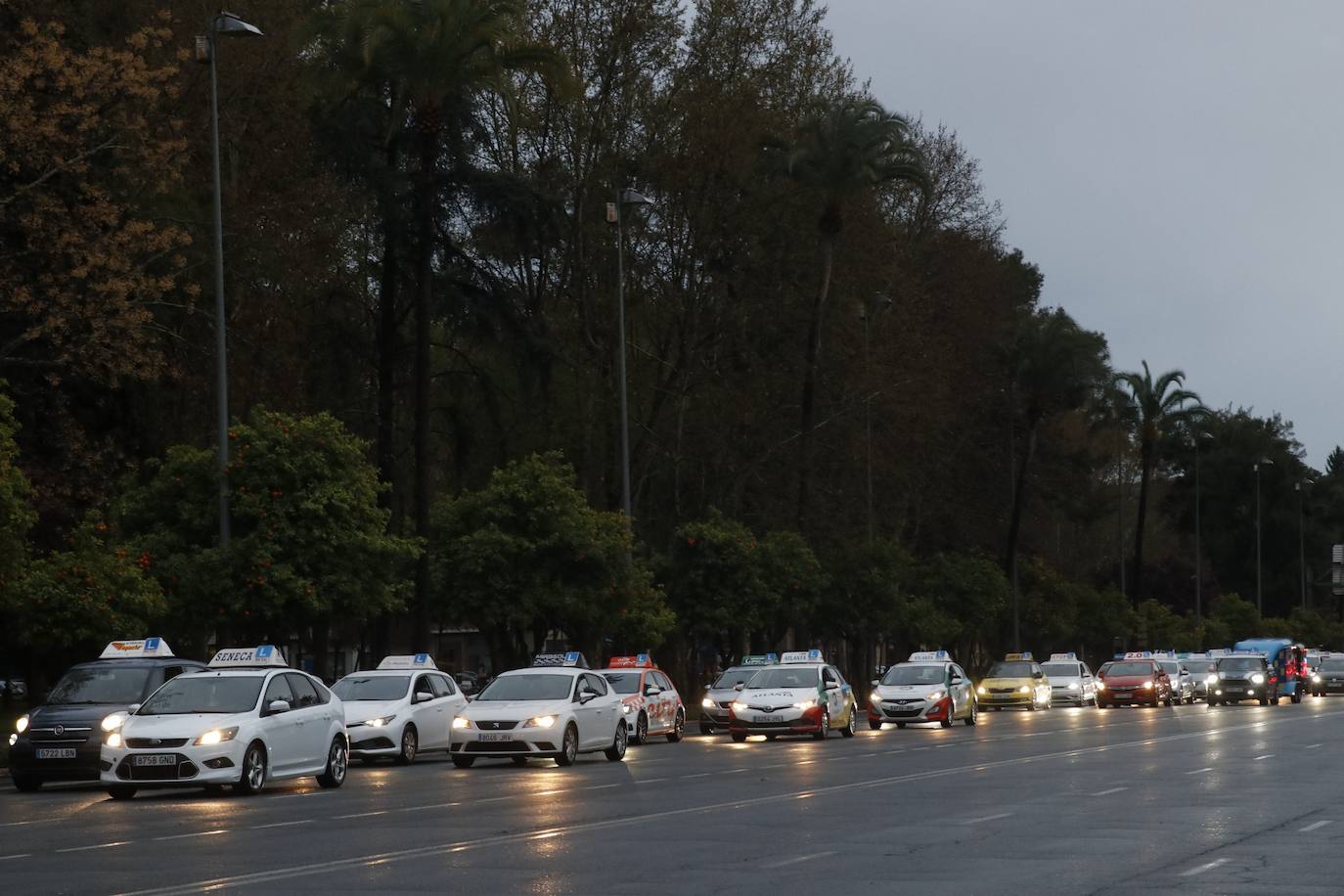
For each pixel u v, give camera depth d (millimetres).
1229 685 163500
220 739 53500
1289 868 33656
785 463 145250
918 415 156875
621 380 113625
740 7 131000
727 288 136250
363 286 121750
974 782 57781
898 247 160125
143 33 84562
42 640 73750
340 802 50844
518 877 32000
